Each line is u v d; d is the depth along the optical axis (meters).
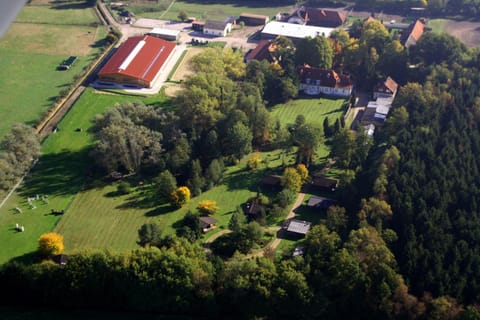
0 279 149.88
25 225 180.38
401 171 191.00
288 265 149.62
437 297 145.50
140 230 168.12
